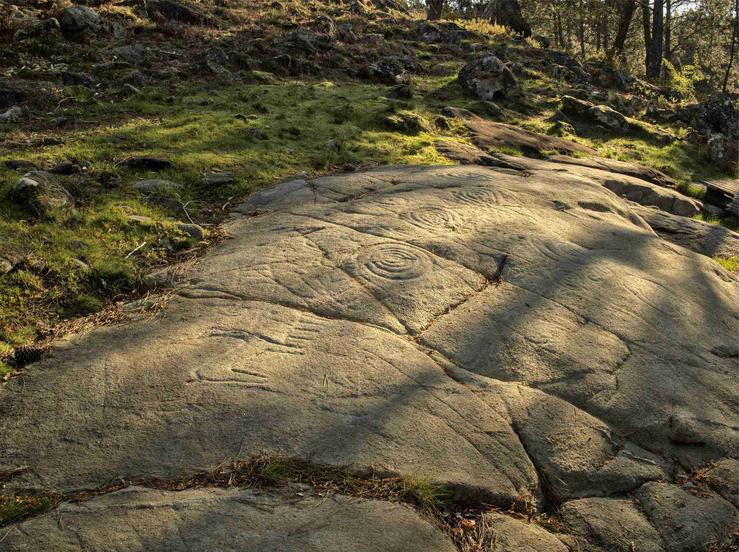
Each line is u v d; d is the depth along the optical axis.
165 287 5.74
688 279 6.53
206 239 6.74
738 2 30.09
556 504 3.79
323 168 9.47
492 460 3.90
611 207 8.41
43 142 8.80
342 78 15.62
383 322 5.12
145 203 7.29
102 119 10.40
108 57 13.45
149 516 3.35
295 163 9.38
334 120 11.85
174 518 3.34
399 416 4.11
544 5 32.28
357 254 6.16
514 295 5.66
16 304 5.26
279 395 4.23
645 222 8.66
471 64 16.11
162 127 10.11
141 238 6.54
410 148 10.84
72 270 5.73
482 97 15.63
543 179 9.16
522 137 13.01
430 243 6.45
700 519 3.76
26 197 6.62
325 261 6.03
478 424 4.14
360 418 4.07
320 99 13.17
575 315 5.46
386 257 6.11
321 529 3.32
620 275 6.24
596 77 20.36
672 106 19.14
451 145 11.42
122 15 15.89
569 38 38.56
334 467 3.70
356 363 4.58
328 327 5.00
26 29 13.54
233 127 10.35
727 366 5.18
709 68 38.72
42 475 3.64
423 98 14.95
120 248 6.27
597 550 3.53
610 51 25.25
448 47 20.31
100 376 4.43
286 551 3.17
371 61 17.19
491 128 13.16
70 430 3.96
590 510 3.75
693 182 12.55
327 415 4.08
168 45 15.12
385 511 3.46
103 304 5.52
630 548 3.55
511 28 25.52
